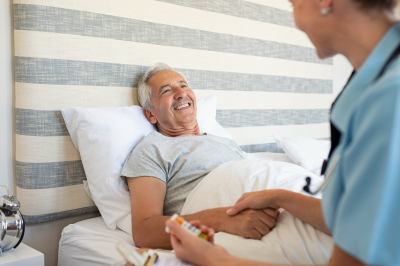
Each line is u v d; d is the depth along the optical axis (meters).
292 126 2.59
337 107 0.52
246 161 1.22
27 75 1.40
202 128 1.87
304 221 0.88
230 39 2.14
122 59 1.67
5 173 1.43
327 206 0.53
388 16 0.53
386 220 0.42
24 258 1.10
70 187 1.49
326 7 0.57
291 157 2.05
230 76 2.15
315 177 1.13
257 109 2.33
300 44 2.61
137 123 1.60
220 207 1.02
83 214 1.55
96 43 1.58
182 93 1.65
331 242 0.82
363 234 0.44
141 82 1.69
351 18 0.56
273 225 0.91
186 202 1.20
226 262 0.67
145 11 1.75
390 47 0.49
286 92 2.53
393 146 0.41
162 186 1.31
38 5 1.41
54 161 1.46
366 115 0.45
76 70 1.52
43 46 1.43
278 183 1.05
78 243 1.30
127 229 1.32
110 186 1.39
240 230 0.91
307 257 0.81
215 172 1.21
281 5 2.45
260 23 2.32
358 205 0.45
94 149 1.44
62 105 1.48
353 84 0.50
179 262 0.77
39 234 1.47
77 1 1.52
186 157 1.42
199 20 1.98
